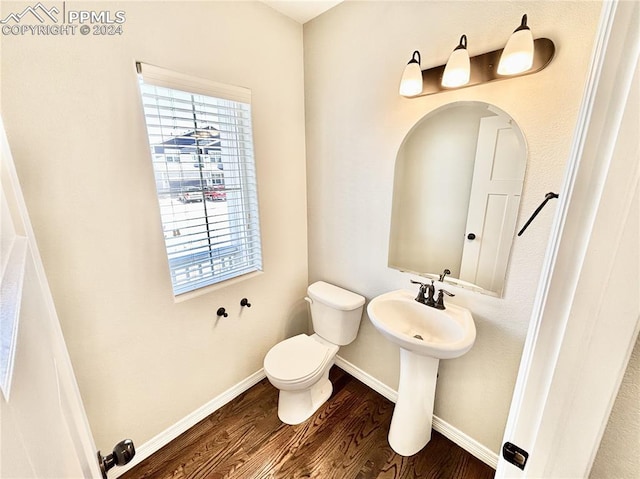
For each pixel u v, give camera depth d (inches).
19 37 33.8
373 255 65.4
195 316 58.6
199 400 62.7
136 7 42.1
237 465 53.7
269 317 74.7
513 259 45.1
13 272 15.5
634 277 14.1
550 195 37.9
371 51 55.9
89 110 40.1
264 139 64.2
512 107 41.5
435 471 52.5
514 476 21.6
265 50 60.5
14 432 10.2
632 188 13.4
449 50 46.4
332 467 53.2
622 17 13.0
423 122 51.9
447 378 56.6
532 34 38.0
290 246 76.3
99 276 44.4
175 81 47.6
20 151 35.4
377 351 70.3
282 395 63.6
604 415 16.2
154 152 49.3
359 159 63.1
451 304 54.2
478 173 47.4
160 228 50.4
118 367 48.9
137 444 53.8
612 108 13.7
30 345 14.9
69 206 40.1
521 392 20.2
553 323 17.3
